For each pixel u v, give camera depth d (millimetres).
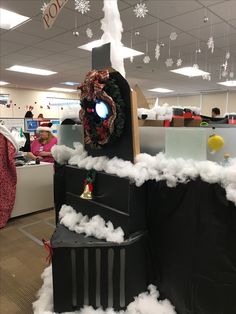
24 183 3139
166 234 1227
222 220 1033
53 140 3781
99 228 1272
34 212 3293
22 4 3043
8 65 6199
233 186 971
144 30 3818
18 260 2176
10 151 2855
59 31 3914
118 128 1204
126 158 1250
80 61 5781
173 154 1188
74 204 1506
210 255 1078
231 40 4281
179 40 4273
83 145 1579
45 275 1751
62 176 1811
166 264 1248
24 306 1631
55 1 1301
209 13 3258
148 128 1364
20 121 4953
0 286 1832
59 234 1325
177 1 2926
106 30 1403
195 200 1102
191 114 1754
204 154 1111
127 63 5836
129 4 2982
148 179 1226
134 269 1231
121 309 1240
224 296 1068
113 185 1235
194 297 1147
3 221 2846
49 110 10867
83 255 1233
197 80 7797
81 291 1260
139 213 1244
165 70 6551
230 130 1134
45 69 6645
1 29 3865
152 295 1287
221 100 10086
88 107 1291
